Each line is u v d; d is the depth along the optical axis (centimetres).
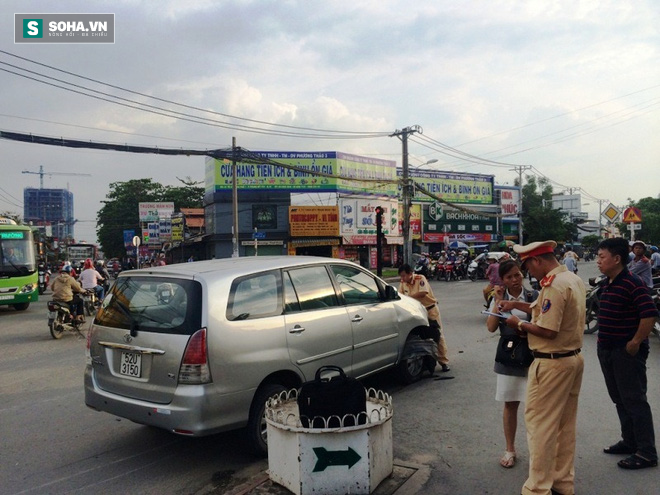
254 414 453
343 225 3572
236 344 437
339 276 577
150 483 423
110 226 6259
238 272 469
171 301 447
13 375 816
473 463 427
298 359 488
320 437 358
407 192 2750
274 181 3525
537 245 356
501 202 4978
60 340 1150
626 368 410
